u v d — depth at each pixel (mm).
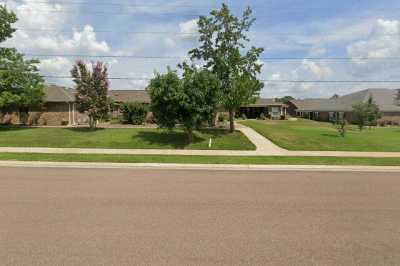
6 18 29812
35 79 30828
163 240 5582
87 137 23172
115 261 4773
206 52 24938
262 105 68625
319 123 52531
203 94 20344
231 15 24469
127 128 28453
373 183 10766
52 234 5828
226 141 21938
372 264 4742
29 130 27062
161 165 14328
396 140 25031
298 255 5023
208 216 6969
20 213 7086
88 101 26406
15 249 5176
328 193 9234
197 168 13891
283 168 14023
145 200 8289
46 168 13656
